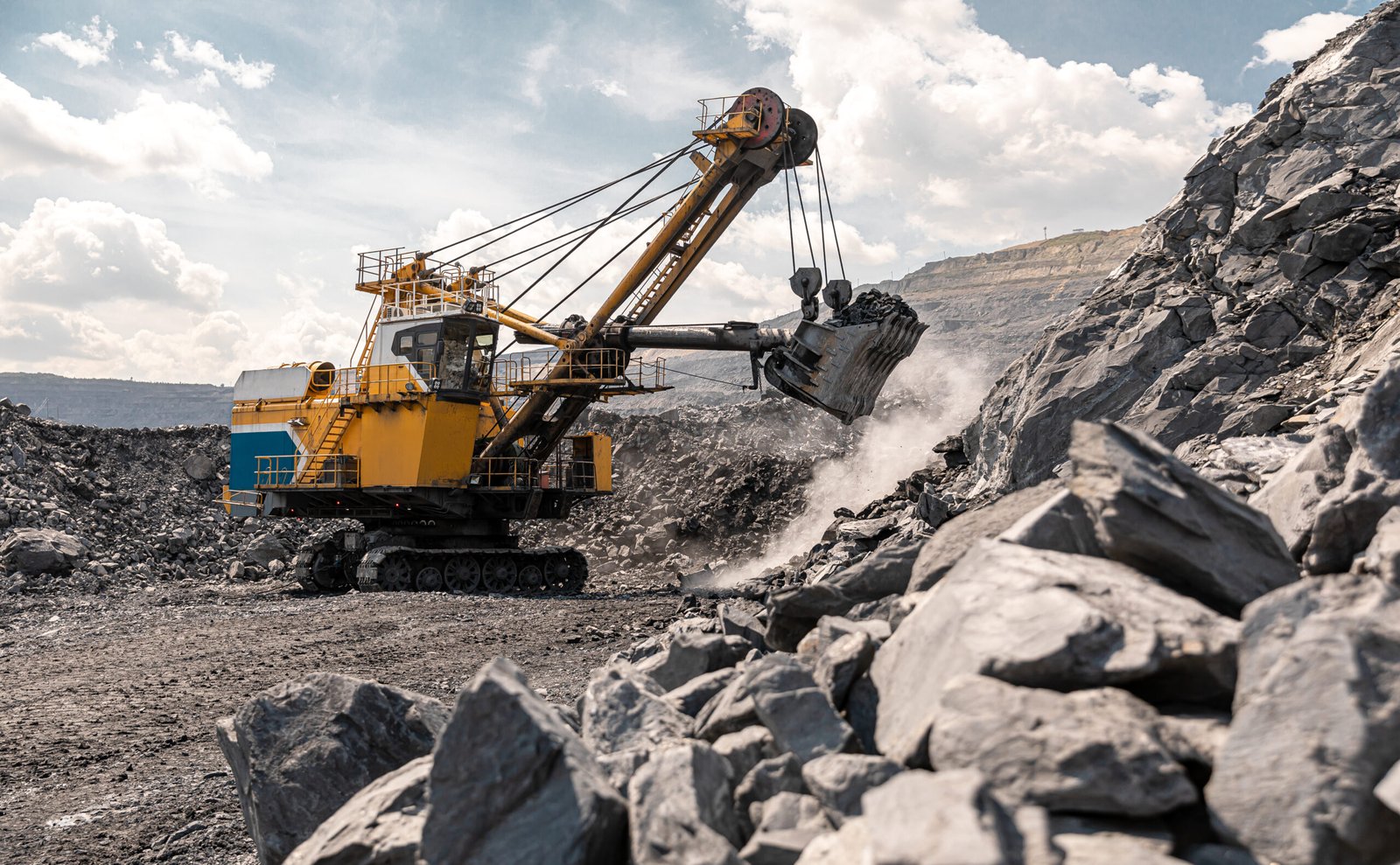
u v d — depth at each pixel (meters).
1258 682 3.12
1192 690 3.44
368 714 5.27
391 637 15.41
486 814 3.54
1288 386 16.08
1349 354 15.31
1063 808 2.89
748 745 4.09
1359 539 4.65
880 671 4.31
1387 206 17.09
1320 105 19.48
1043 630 3.53
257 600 22.16
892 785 2.88
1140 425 17.50
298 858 4.29
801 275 24.75
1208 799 2.95
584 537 39.12
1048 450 18.92
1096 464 4.28
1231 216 20.17
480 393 24.34
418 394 23.44
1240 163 20.50
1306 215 18.08
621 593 23.67
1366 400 5.45
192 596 22.92
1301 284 17.50
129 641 15.80
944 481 24.36
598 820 3.43
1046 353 20.64
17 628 17.98
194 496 33.59
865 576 6.11
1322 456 5.60
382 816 4.21
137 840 6.70
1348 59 19.73
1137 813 2.83
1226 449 9.47
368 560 23.34
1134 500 4.03
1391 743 2.82
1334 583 3.31
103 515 29.59
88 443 33.34
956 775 2.78
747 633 6.76
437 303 25.33
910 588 5.45
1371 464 5.14
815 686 4.21
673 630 9.04
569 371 25.33
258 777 5.11
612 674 5.12
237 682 12.23
